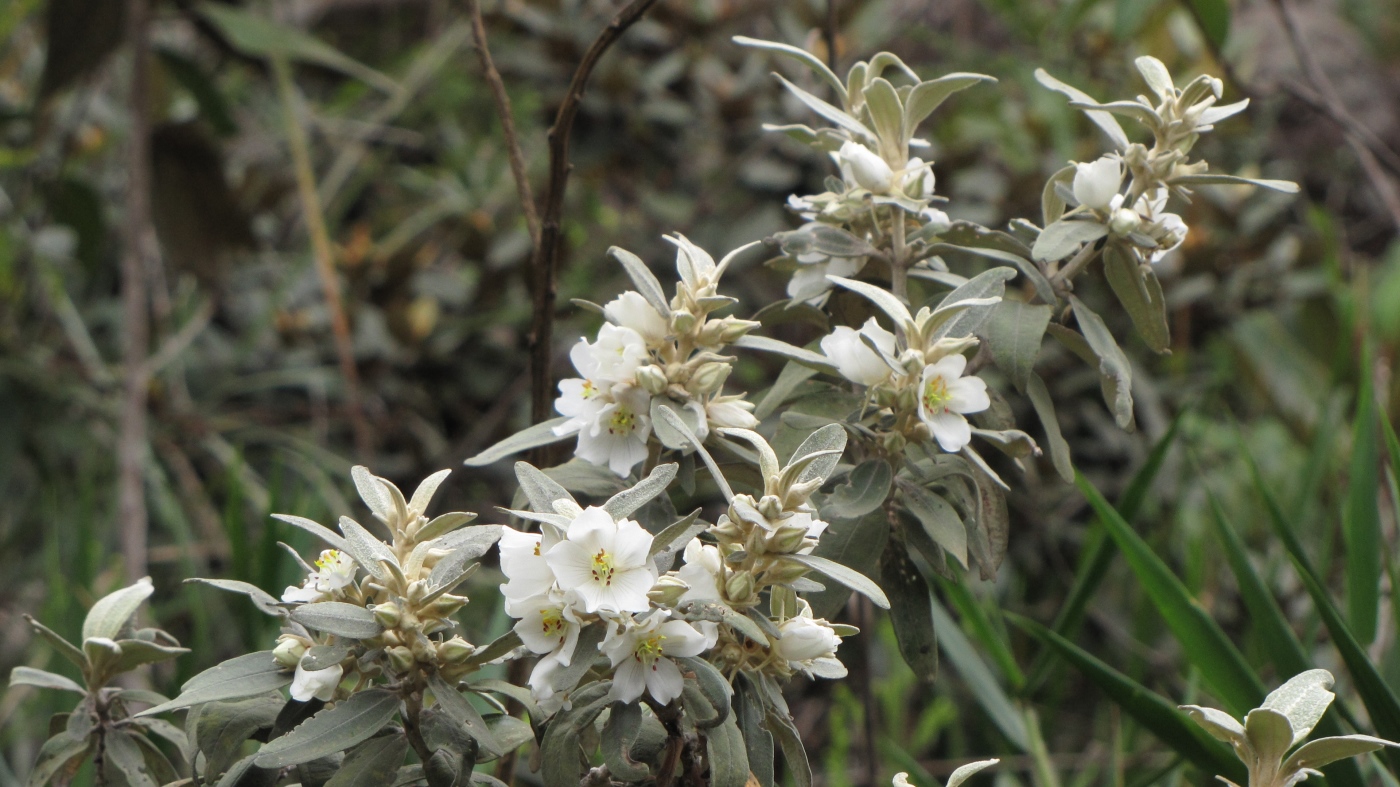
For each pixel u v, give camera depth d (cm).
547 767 86
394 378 203
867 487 91
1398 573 113
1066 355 195
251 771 88
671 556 85
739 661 86
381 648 86
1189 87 94
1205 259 195
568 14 205
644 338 90
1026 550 188
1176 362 204
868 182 94
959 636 120
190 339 193
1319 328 200
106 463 197
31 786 92
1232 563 108
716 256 199
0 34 203
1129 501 115
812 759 184
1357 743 86
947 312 89
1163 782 119
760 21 208
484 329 203
